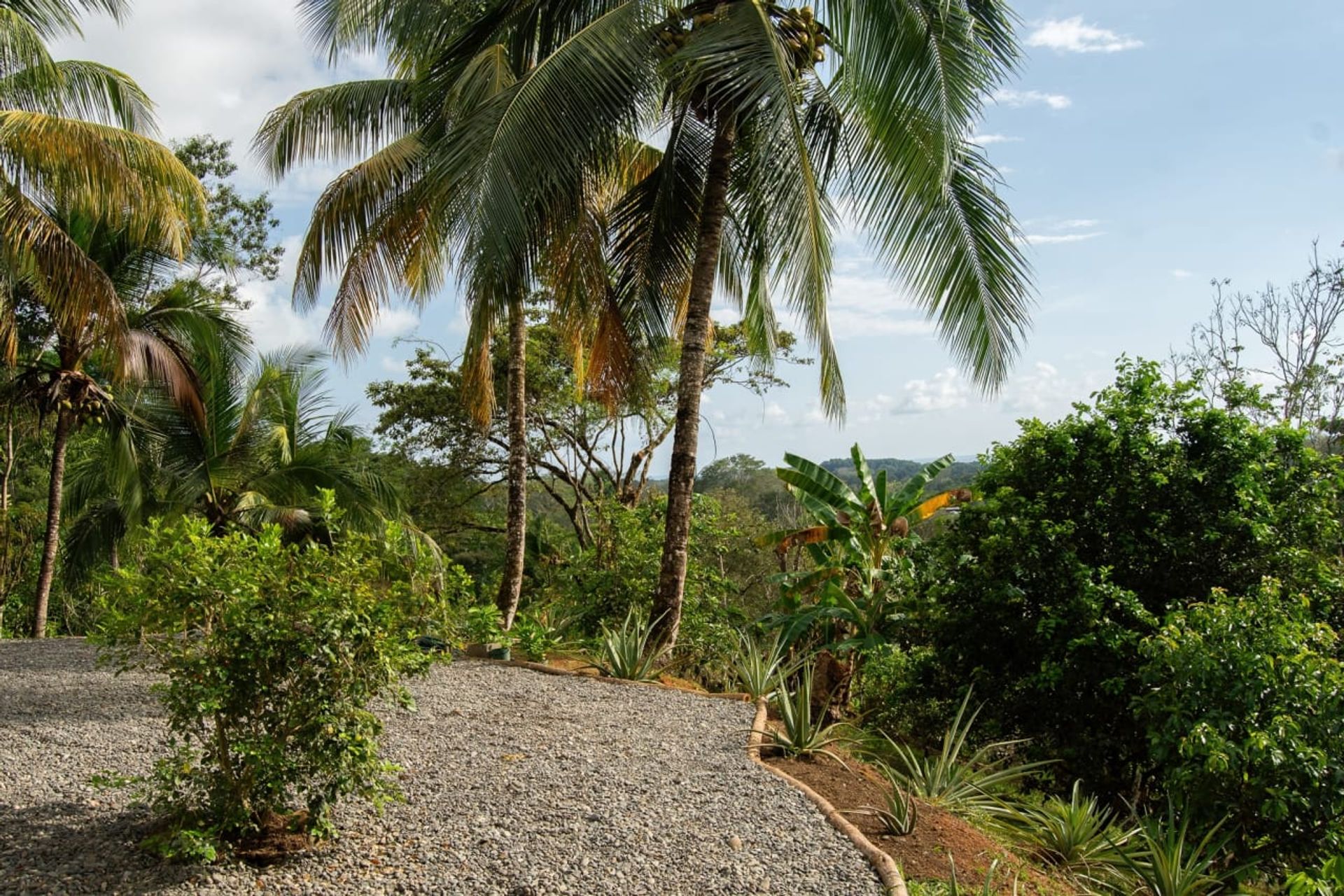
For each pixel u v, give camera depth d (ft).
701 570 41.16
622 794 17.44
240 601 13.20
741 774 19.15
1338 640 23.99
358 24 38.65
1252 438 29.12
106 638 14.05
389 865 13.79
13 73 34.96
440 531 77.46
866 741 26.23
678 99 31.17
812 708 32.91
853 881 13.99
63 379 42.45
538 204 28.35
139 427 45.39
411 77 40.34
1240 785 19.80
